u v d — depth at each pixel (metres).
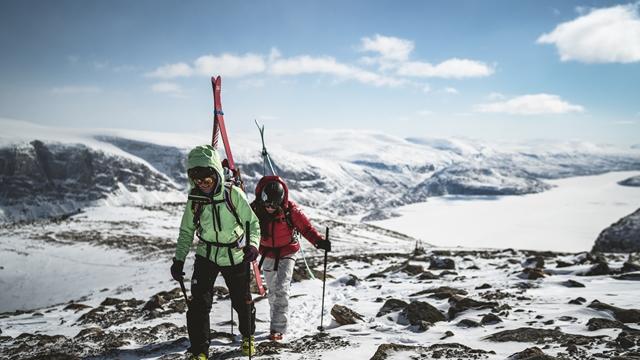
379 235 113.12
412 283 11.84
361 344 5.46
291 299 9.73
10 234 77.62
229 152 6.95
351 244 78.94
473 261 17.94
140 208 113.75
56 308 13.66
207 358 4.96
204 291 5.05
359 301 9.18
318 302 9.27
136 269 47.72
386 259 24.33
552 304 7.26
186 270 37.34
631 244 43.00
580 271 11.27
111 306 11.71
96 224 88.81
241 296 5.22
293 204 6.39
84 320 9.62
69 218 98.19
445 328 6.18
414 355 4.70
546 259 16.72
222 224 5.05
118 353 5.79
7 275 50.12
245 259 5.04
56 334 8.00
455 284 10.86
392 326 6.52
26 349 6.48
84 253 59.78
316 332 6.67
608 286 8.99
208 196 5.00
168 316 8.90
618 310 6.14
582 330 5.44
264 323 7.42
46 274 50.66
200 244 5.23
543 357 4.11
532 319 6.27
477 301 7.29
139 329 7.50
